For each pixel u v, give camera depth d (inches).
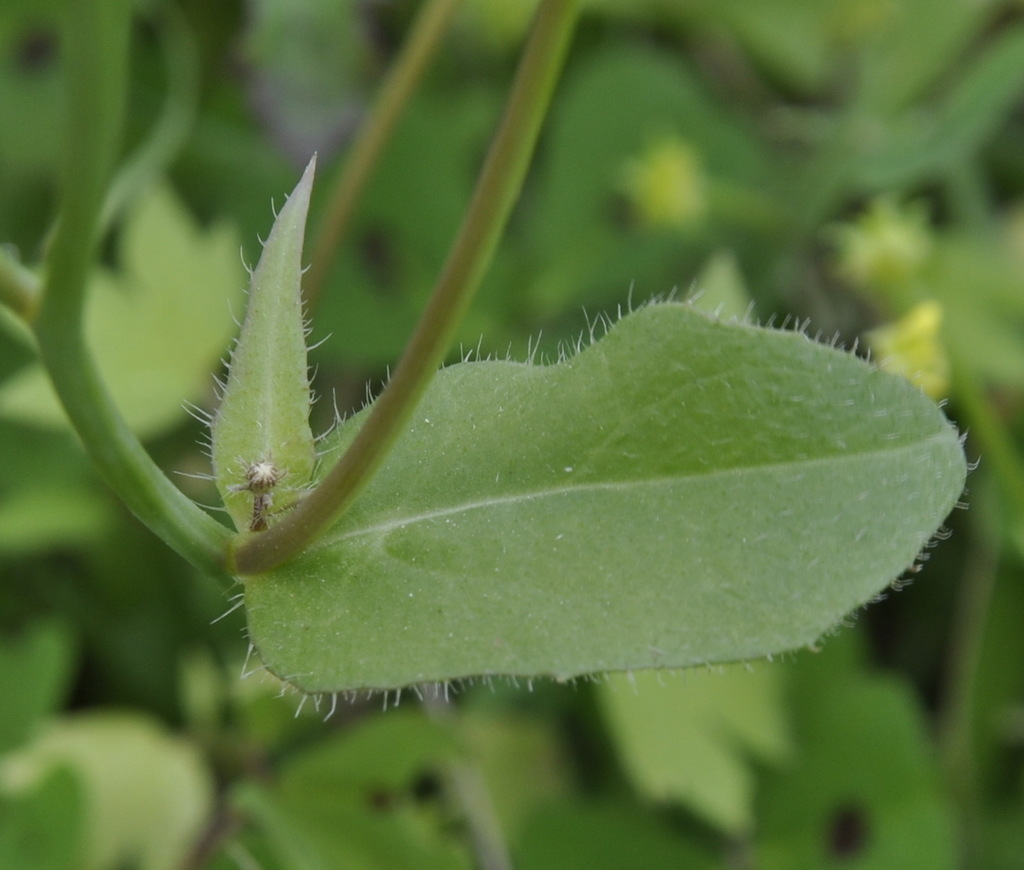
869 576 9.3
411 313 16.4
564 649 9.4
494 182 9.1
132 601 15.3
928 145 16.1
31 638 13.2
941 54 17.2
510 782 14.6
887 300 15.7
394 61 17.0
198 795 14.5
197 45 17.1
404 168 16.3
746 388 9.5
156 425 13.6
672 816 14.0
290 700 12.9
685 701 13.7
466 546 9.6
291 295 9.7
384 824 11.8
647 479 9.5
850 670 14.2
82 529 14.9
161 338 13.9
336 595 9.5
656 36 18.8
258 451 9.7
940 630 15.6
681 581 9.4
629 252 17.2
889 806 13.6
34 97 16.2
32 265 15.4
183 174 16.6
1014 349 15.4
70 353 9.3
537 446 9.6
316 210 16.4
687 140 17.5
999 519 14.4
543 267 17.2
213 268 14.3
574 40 18.3
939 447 9.4
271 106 16.1
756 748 13.7
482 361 9.8
